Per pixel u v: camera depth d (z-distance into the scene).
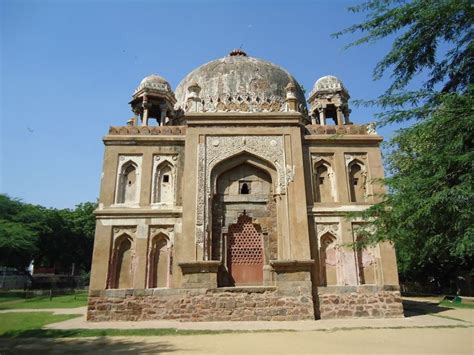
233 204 9.50
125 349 5.40
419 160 4.70
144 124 10.95
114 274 8.82
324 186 9.78
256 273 9.09
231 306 8.20
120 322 8.16
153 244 9.05
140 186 9.46
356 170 9.97
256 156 9.48
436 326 7.05
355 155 9.96
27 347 5.71
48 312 10.76
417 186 4.44
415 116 4.44
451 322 7.56
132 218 9.15
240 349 5.21
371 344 5.44
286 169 9.35
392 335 6.20
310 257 8.63
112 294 8.54
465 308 10.56
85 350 5.40
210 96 11.68
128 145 9.79
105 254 8.82
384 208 5.30
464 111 4.13
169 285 8.76
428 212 4.21
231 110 9.94
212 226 9.24
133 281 8.70
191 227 8.77
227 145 9.55
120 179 9.55
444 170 4.23
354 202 9.49
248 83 11.87
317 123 12.20
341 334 6.38
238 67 12.30
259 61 12.90
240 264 9.16
